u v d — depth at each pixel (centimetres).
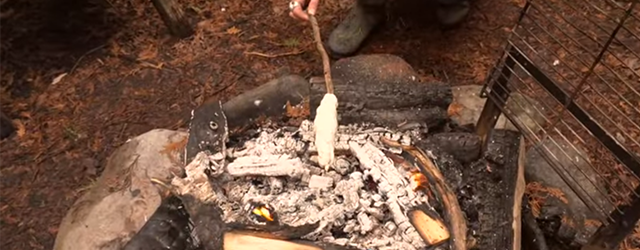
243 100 181
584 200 154
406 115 155
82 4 262
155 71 242
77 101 234
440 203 133
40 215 206
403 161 141
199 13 260
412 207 132
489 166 148
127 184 179
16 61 245
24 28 253
